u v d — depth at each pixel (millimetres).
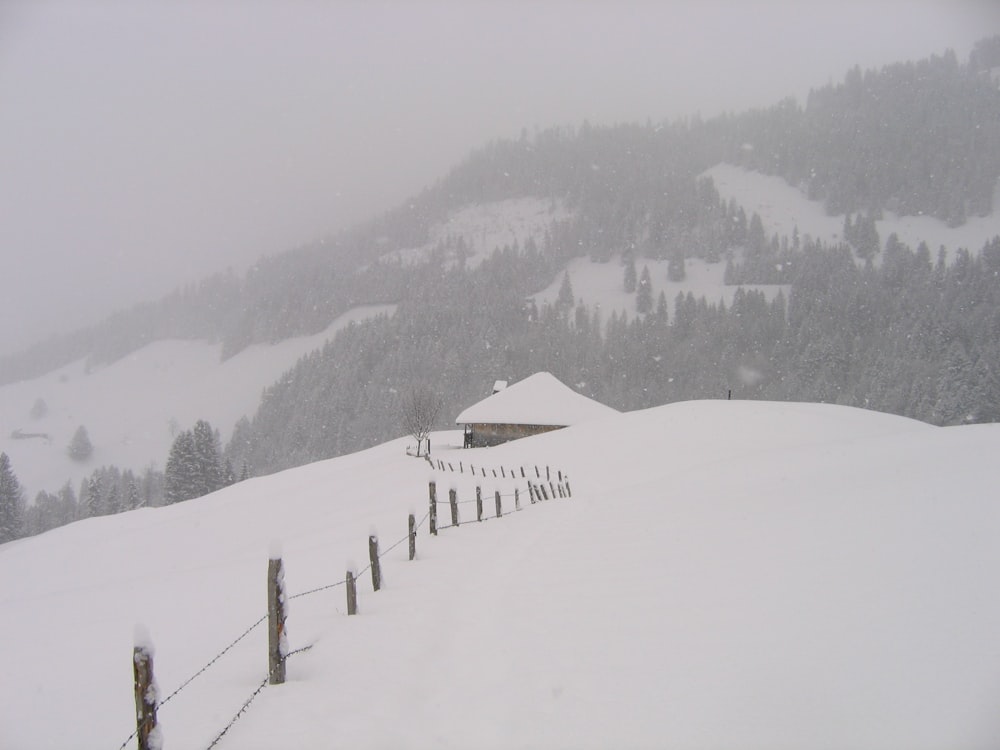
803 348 125438
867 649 4773
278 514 27609
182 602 10664
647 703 4500
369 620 7180
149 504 102062
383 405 117438
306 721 4605
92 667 7141
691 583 7250
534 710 4625
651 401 123375
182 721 4797
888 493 10000
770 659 4887
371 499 27062
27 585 21500
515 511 17391
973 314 115875
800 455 17859
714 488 14820
